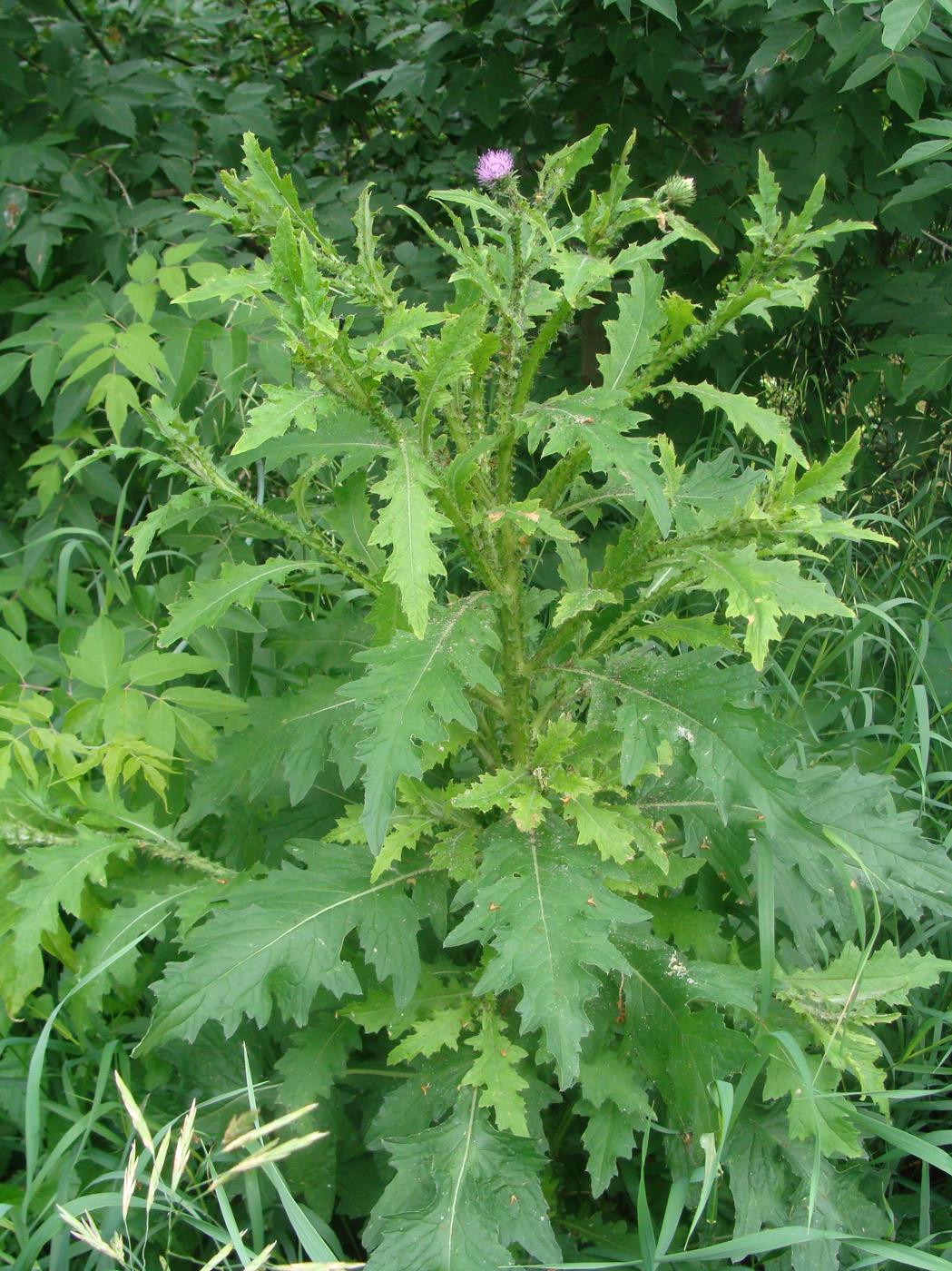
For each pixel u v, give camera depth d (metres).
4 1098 2.33
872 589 3.57
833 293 4.22
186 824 2.26
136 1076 2.38
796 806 1.73
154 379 3.00
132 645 2.92
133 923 2.18
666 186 1.76
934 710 3.22
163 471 1.88
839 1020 2.02
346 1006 2.09
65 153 3.74
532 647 2.22
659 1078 1.96
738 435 3.94
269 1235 2.17
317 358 1.47
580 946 1.66
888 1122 2.15
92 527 3.53
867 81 3.44
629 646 2.38
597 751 1.99
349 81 5.03
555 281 3.45
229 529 3.00
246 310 3.20
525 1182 1.85
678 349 1.86
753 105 4.13
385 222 4.75
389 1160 1.89
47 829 2.38
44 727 2.46
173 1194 1.74
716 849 2.10
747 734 1.74
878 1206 2.18
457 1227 1.78
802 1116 1.96
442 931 2.00
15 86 3.64
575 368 4.46
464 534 1.79
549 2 4.00
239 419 3.43
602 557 3.67
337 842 2.20
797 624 3.55
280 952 1.87
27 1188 1.96
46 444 3.88
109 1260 2.01
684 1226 2.20
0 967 2.20
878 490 4.05
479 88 4.05
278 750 2.19
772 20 3.36
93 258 3.73
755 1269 2.14
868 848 2.22
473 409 1.86
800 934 2.16
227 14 5.12
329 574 2.96
